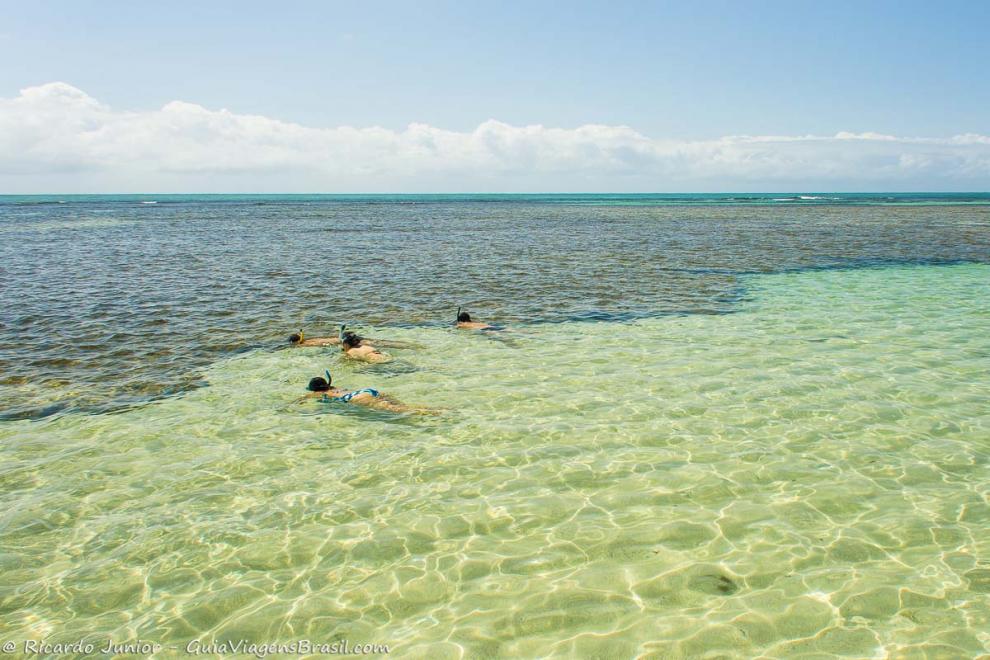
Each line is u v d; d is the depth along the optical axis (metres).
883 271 26.03
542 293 21.11
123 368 12.73
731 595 5.70
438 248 36.06
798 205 115.81
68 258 30.59
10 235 45.00
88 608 5.71
